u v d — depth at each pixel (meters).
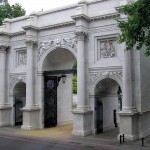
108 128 32.66
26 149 22.27
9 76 37.28
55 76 35.97
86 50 30.03
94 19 29.56
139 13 18.05
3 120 36.38
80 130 28.64
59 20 32.47
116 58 28.41
